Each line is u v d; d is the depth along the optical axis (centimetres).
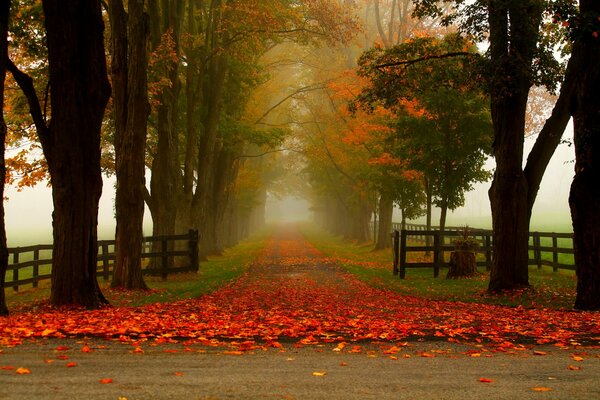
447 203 2233
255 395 458
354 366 581
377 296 1462
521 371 562
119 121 1602
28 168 2052
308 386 491
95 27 1154
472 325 895
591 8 1112
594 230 1114
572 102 1189
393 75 1692
